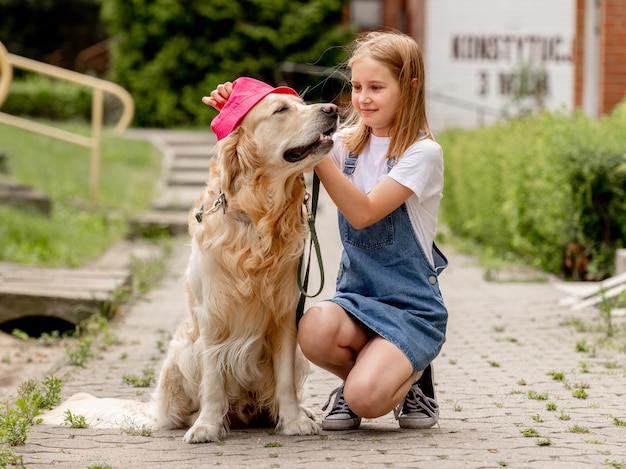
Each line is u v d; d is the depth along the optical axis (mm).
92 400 4547
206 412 4012
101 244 11180
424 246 4020
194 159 17391
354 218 3871
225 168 3877
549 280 9000
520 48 20516
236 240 3889
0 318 6844
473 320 7016
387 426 4191
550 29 20453
